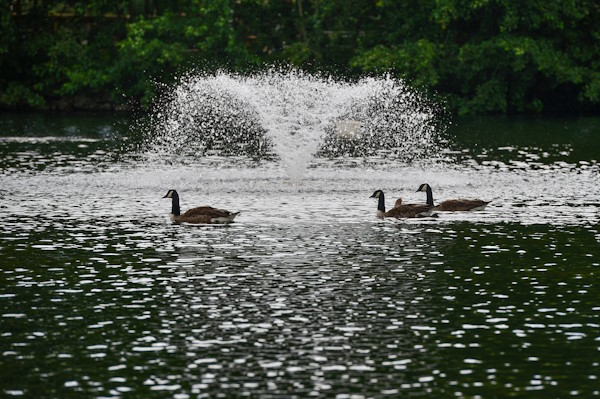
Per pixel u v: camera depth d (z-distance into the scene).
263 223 25.75
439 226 25.38
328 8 67.62
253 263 21.12
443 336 16.09
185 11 69.25
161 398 13.45
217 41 66.50
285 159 35.22
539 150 43.38
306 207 28.27
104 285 19.30
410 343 15.73
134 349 15.45
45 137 49.00
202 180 33.75
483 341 15.86
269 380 14.09
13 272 20.36
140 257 21.70
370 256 21.83
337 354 15.20
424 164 38.38
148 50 64.44
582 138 49.00
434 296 18.52
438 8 63.66
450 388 13.82
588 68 66.62
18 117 62.25
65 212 27.30
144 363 14.81
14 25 67.62
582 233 24.38
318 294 18.61
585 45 66.88
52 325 16.67
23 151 42.31
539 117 63.59
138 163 38.56
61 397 13.52
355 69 67.25
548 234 24.25
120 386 13.89
